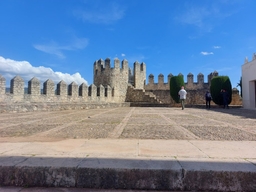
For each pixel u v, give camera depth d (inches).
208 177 111.9
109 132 228.1
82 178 116.1
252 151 145.9
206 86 1348.4
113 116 431.2
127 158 130.5
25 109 568.7
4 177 119.0
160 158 130.4
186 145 163.8
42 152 143.9
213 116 426.9
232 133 221.5
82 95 856.9
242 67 774.5
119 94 1204.5
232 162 123.4
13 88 605.6
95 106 801.6
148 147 157.4
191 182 112.4
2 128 261.4
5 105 524.7
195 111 600.1
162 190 112.9
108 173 115.3
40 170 118.0
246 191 110.3
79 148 154.6
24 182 118.0
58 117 413.1
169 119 365.4
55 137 200.4
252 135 210.2
